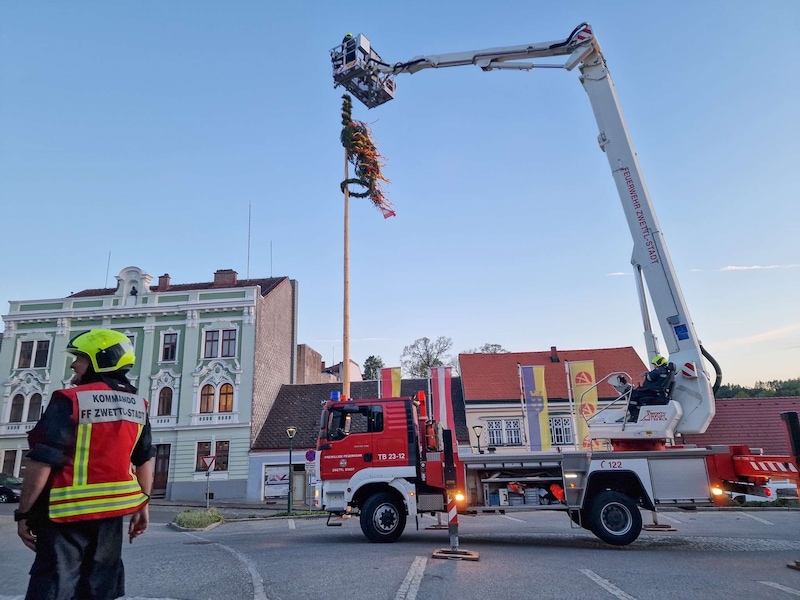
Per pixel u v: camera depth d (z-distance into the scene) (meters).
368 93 15.16
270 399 33.03
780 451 25.80
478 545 9.75
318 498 10.47
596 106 11.62
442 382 28.72
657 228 10.74
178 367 31.25
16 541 12.18
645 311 10.77
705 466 9.56
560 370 32.50
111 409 3.09
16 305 33.22
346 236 20.20
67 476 2.89
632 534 9.26
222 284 36.12
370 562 7.77
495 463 9.91
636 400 10.41
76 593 2.83
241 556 8.56
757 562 7.98
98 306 32.84
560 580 6.68
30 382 31.92
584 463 9.70
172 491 29.00
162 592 6.16
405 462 10.39
